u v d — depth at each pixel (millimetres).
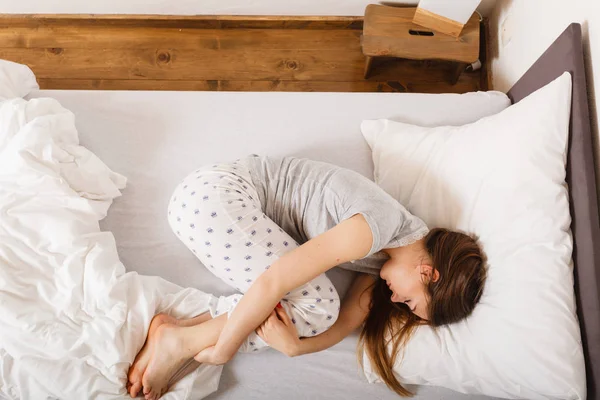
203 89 1904
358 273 1358
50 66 1885
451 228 1315
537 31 1506
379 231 1110
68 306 1166
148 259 1341
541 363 1100
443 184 1349
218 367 1238
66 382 1111
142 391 1187
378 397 1245
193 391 1202
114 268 1228
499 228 1214
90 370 1134
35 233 1219
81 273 1202
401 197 1395
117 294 1193
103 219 1367
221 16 1917
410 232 1195
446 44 1748
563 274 1146
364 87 1934
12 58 1882
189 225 1194
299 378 1248
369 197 1164
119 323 1165
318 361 1264
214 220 1175
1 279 1153
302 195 1247
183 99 1518
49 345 1124
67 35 1909
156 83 1898
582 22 1255
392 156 1420
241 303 1124
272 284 1104
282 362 1260
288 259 1109
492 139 1306
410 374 1228
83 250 1218
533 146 1231
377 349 1232
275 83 1929
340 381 1251
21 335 1126
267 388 1239
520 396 1172
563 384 1091
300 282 1115
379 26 1746
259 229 1196
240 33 1945
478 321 1182
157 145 1463
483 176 1288
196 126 1489
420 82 1936
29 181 1246
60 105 1413
